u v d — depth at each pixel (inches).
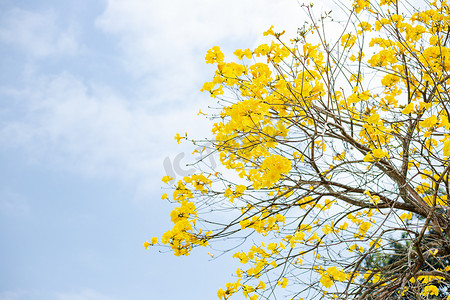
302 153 109.1
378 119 105.3
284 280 128.0
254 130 99.4
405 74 135.3
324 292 120.3
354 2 125.9
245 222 120.8
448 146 90.7
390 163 109.9
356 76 130.6
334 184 126.6
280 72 104.9
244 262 124.6
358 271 130.6
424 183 135.9
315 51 106.7
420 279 129.7
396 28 116.3
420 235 103.3
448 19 128.5
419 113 117.6
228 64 106.7
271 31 104.8
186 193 123.8
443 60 111.1
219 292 123.3
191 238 116.2
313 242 132.5
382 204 131.3
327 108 116.7
